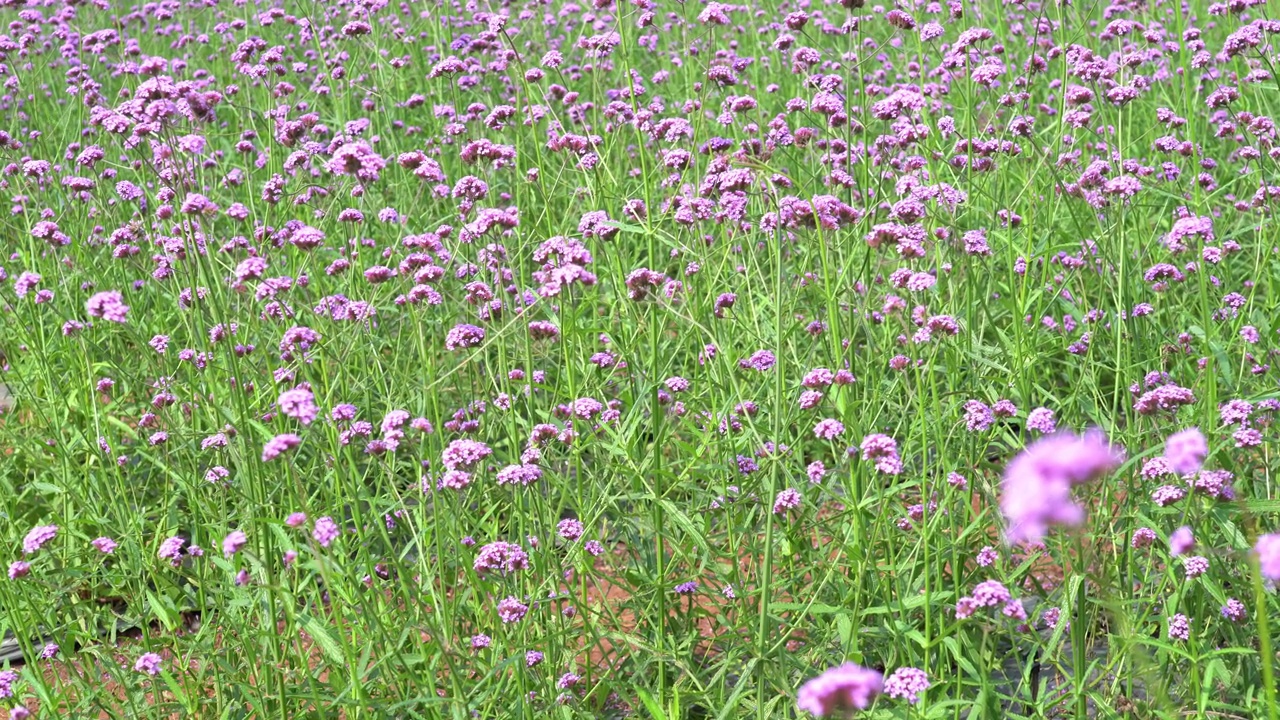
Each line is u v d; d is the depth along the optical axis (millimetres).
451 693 2033
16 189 3482
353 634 2152
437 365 2756
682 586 2182
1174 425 2189
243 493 2123
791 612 2170
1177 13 2592
